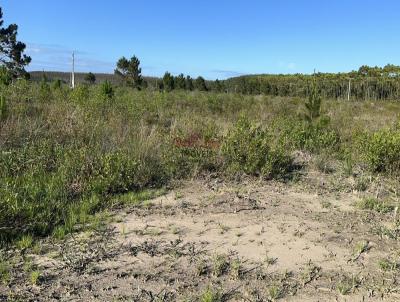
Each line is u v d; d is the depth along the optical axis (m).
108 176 5.86
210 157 7.27
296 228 4.78
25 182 5.56
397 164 7.21
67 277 3.61
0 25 26.73
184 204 5.52
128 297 3.33
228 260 3.98
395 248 4.35
